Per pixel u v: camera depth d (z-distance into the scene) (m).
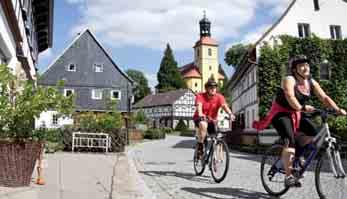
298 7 29.55
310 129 5.23
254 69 30.52
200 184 7.07
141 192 6.05
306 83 5.39
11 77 5.72
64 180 6.66
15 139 5.36
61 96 5.83
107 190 5.94
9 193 4.96
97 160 11.34
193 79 109.94
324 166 4.88
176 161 12.24
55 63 49.28
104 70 50.78
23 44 15.23
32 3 21.05
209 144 7.66
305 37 29.09
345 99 28.52
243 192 6.22
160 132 43.41
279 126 5.32
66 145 16.45
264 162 6.10
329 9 29.89
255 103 30.05
